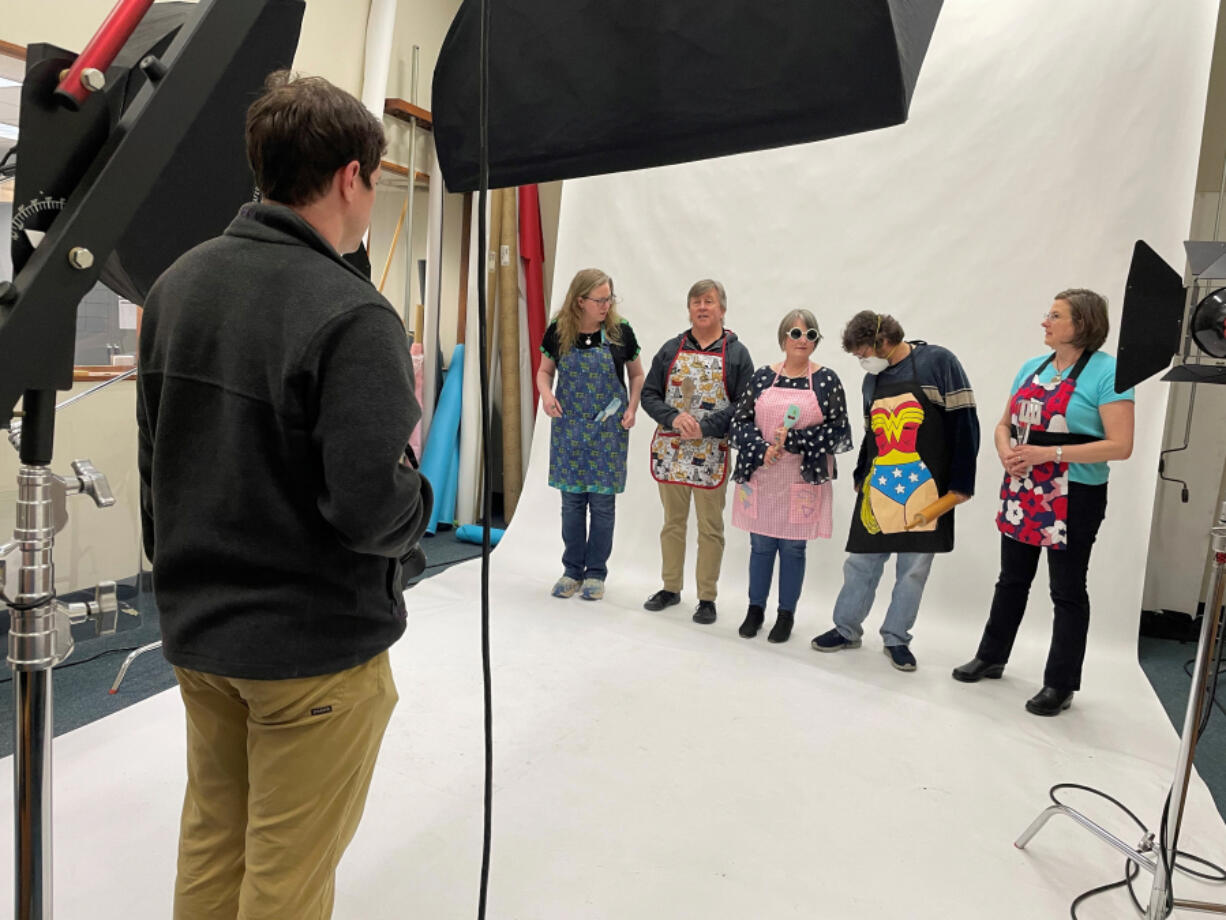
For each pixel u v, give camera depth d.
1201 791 2.17
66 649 0.90
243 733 1.14
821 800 2.07
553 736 2.35
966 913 1.67
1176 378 1.56
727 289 3.83
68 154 0.81
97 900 1.61
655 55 1.04
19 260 0.80
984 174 3.30
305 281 0.97
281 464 0.98
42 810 0.90
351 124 1.02
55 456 3.02
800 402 2.97
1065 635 2.58
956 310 3.35
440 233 4.84
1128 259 3.07
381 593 1.09
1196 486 3.42
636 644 3.09
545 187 5.30
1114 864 1.85
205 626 1.01
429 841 1.85
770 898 1.70
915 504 2.76
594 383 3.46
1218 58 3.38
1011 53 3.25
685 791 2.09
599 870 1.76
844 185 3.57
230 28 0.85
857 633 3.11
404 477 1.00
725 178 3.84
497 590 3.67
